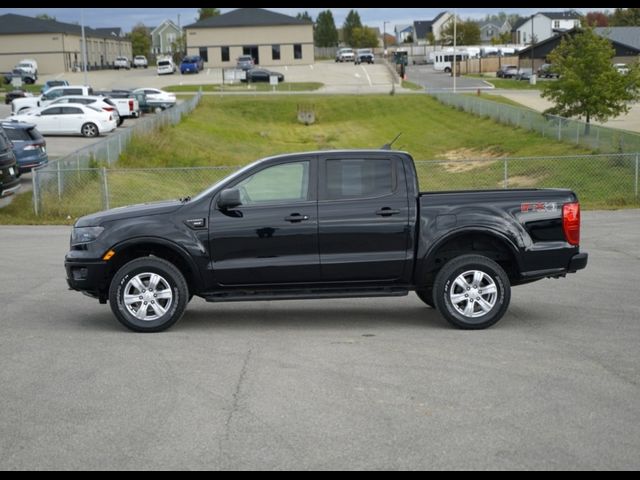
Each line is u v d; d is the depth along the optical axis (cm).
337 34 17025
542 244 950
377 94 7006
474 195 957
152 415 661
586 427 620
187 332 952
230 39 10588
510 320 998
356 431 619
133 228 947
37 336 940
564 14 14862
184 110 5297
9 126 2639
